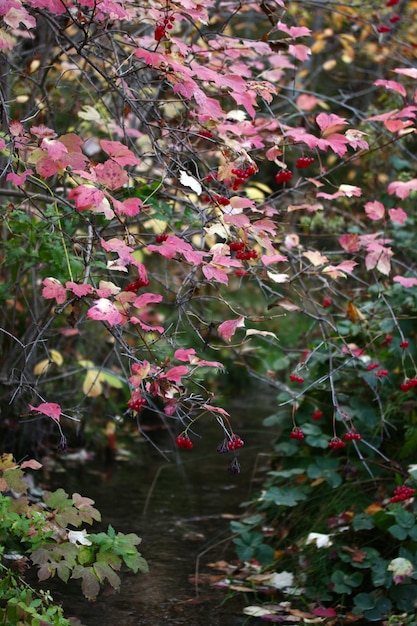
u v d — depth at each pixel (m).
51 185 4.43
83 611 4.02
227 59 4.63
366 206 4.30
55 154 3.08
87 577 3.08
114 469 6.38
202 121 3.99
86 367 5.61
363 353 4.80
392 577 3.97
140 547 4.85
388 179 5.76
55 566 3.02
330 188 7.09
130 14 4.05
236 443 3.18
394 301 4.77
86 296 3.59
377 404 4.89
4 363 5.62
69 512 3.14
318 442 4.68
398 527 3.99
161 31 3.38
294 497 4.63
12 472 3.11
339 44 7.56
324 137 4.04
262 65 5.17
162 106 4.73
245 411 8.35
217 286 4.36
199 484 6.09
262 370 9.25
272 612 4.03
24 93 5.34
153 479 6.18
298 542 4.61
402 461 4.71
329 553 4.30
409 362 4.86
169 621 3.95
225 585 4.37
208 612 4.06
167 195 4.13
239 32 8.29
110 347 6.91
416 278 4.39
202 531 5.14
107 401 6.88
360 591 4.18
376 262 4.10
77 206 3.07
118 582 3.11
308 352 4.83
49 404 3.08
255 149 4.18
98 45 3.94
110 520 5.24
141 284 3.32
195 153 3.79
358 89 8.03
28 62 5.09
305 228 5.32
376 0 6.21
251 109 3.66
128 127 5.54
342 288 5.63
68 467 6.30
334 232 5.48
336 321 5.35
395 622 3.76
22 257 4.31
